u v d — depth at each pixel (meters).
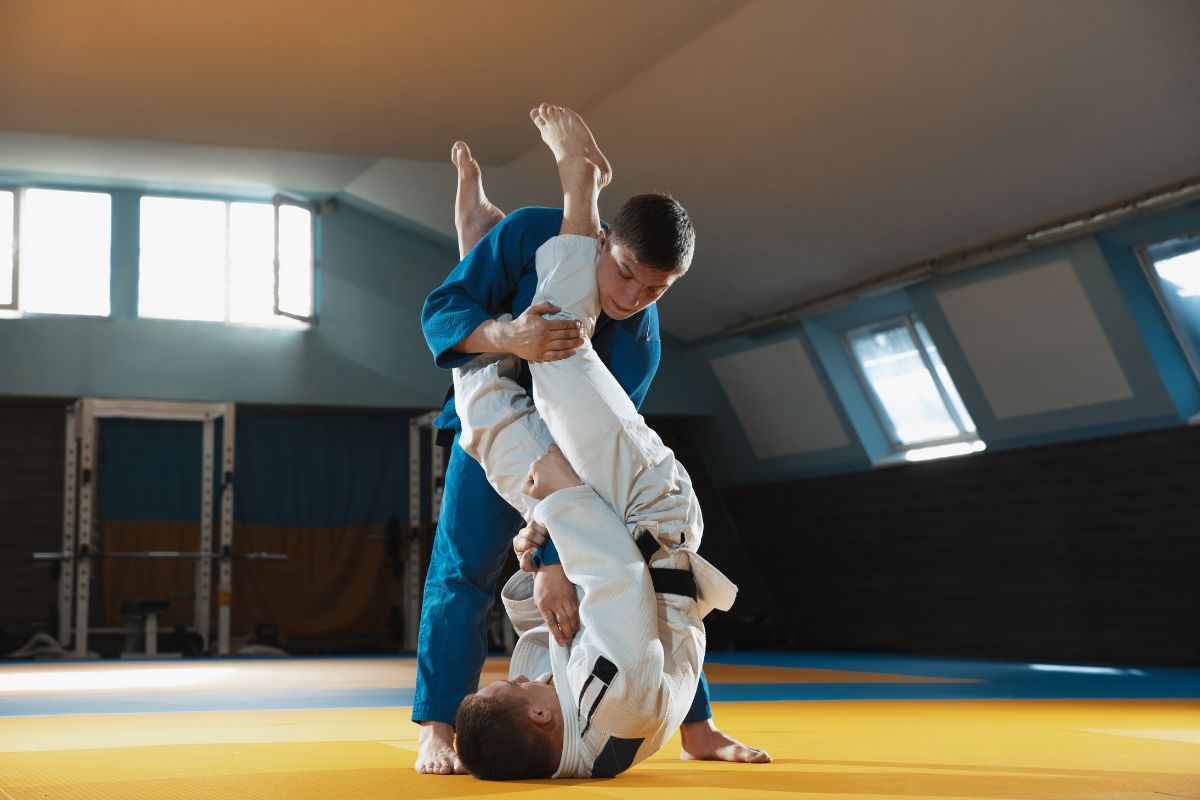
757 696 4.67
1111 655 8.85
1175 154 6.63
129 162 10.06
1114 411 8.41
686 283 10.29
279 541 11.41
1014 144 6.90
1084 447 8.76
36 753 2.40
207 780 1.91
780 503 12.00
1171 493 8.28
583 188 2.12
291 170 10.36
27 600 10.58
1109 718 3.56
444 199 10.26
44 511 10.73
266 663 8.37
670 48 6.46
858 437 10.62
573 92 7.06
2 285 10.43
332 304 11.30
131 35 6.08
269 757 2.30
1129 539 8.65
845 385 10.51
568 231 2.10
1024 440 9.18
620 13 6.00
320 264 11.30
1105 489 8.73
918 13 5.95
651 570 1.92
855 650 11.62
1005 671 7.46
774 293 9.95
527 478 1.96
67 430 10.30
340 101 7.09
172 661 8.91
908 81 6.54
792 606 12.46
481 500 2.14
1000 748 2.55
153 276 10.86
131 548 10.86
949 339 9.09
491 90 6.98
